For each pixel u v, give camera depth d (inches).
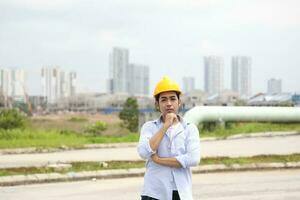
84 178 511.2
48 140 929.5
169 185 195.3
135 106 1708.9
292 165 590.6
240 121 1037.2
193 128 199.2
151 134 198.8
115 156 682.2
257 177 520.1
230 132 971.9
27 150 759.1
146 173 201.0
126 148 795.4
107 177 520.7
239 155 671.8
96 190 449.7
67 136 1062.4
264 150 735.1
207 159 598.5
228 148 763.4
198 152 194.9
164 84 197.2
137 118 1606.8
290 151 723.4
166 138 196.7
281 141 863.7
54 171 523.8
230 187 461.1
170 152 195.5
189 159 193.2
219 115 995.3
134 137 947.3
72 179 504.7
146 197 197.9
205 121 996.6
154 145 193.0
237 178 512.7
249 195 423.5
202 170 551.8
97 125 1284.4
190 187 197.8
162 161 193.9
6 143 848.9
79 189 455.2
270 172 557.9
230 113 1006.4
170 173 195.6
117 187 464.8
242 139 900.0
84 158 660.7
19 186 474.0
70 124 2181.3
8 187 468.4
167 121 191.9
